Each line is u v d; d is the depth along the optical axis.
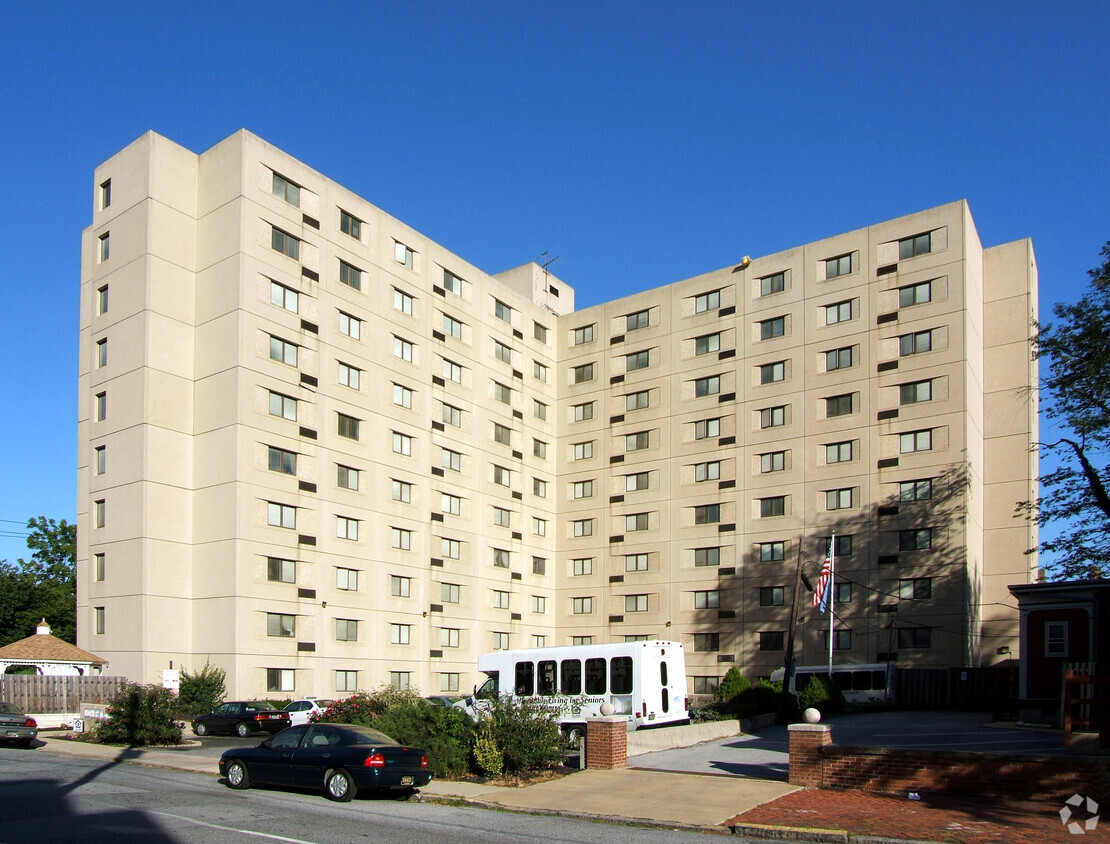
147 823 14.45
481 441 59.53
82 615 45.59
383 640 49.97
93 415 46.97
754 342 58.31
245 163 46.34
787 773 20.59
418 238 56.41
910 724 31.61
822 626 52.12
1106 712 21.25
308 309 48.50
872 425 52.66
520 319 65.00
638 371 63.72
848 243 55.44
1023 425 52.38
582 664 28.89
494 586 59.03
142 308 45.19
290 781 18.42
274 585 44.50
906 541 50.38
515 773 20.69
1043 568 41.25
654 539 60.62
